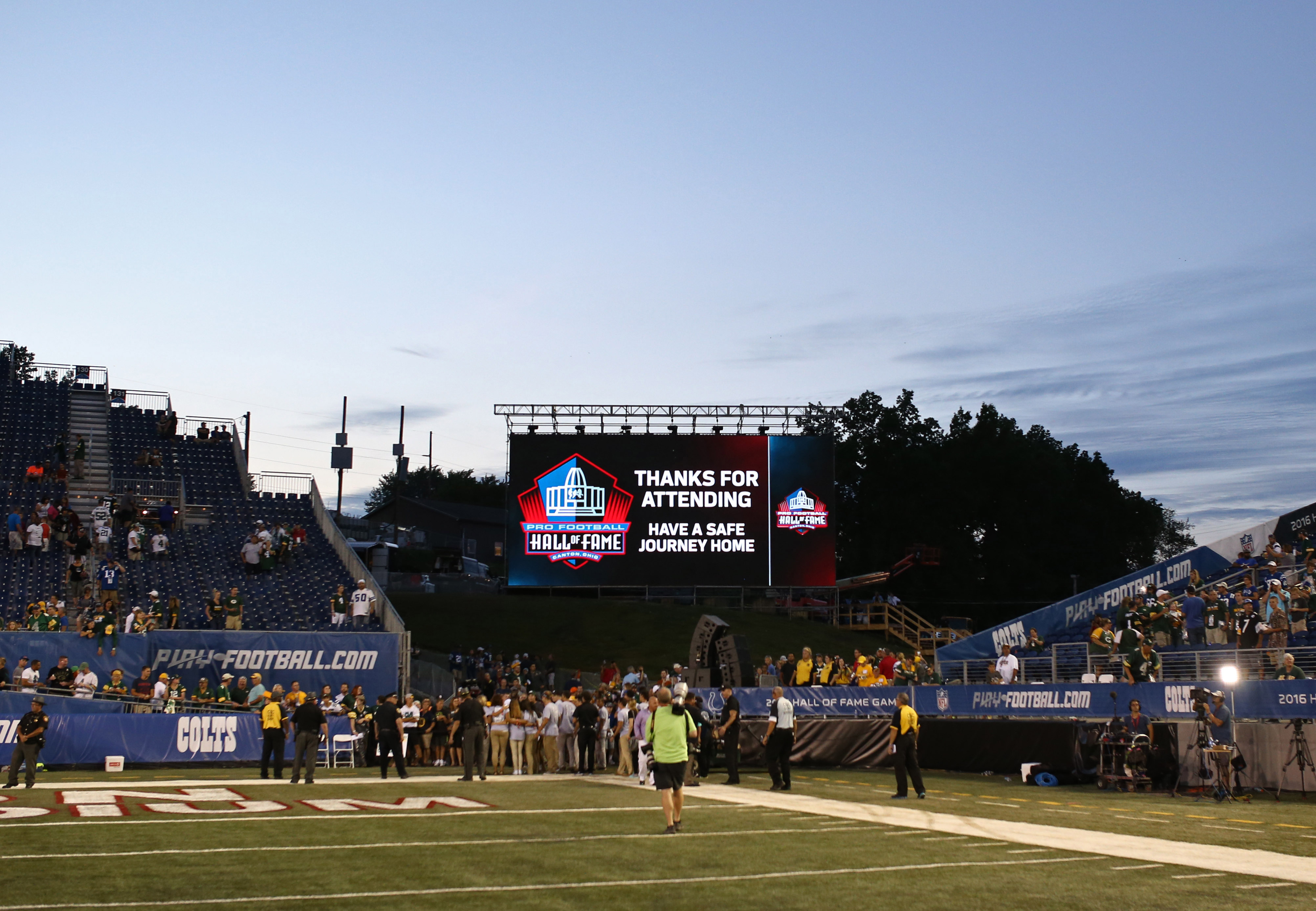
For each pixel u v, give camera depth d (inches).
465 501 4185.5
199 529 1573.6
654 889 367.2
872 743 1012.5
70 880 368.8
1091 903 351.3
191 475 1745.8
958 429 2812.5
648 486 1615.4
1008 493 2669.8
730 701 835.4
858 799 698.2
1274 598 968.3
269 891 355.6
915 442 2763.3
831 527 1627.7
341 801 642.2
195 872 387.2
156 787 735.1
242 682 1080.8
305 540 1590.8
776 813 602.9
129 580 1390.3
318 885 366.0
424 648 1720.0
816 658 1221.7
